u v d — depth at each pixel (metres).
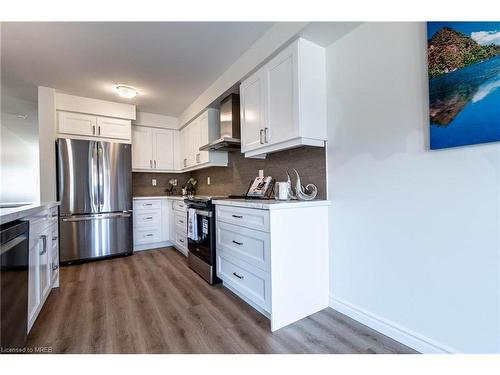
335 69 1.97
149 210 4.05
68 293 2.31
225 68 2.76
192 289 2.40
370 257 1.74
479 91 1.20
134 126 4.24
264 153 2.42
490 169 1.20
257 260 1.88
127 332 1.68
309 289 1.93
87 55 2.45
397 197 1.58
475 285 1.25
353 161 1.85
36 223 1.71
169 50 2.38
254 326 1.76
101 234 3.46
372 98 1.71
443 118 1.33
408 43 1.51
